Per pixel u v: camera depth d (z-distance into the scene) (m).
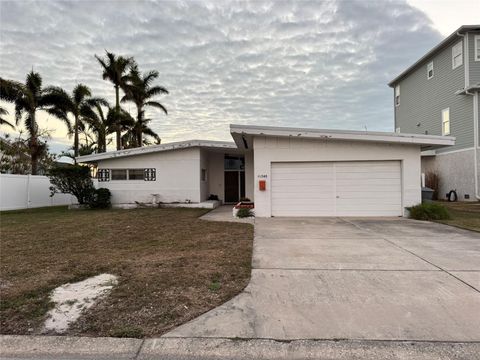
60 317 3.49
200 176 16.48
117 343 3.00
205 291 4.16
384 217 11.40
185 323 3.34
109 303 3.81
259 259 5.61
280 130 11.35
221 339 3.04
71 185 15.88
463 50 18.12
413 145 11.38
